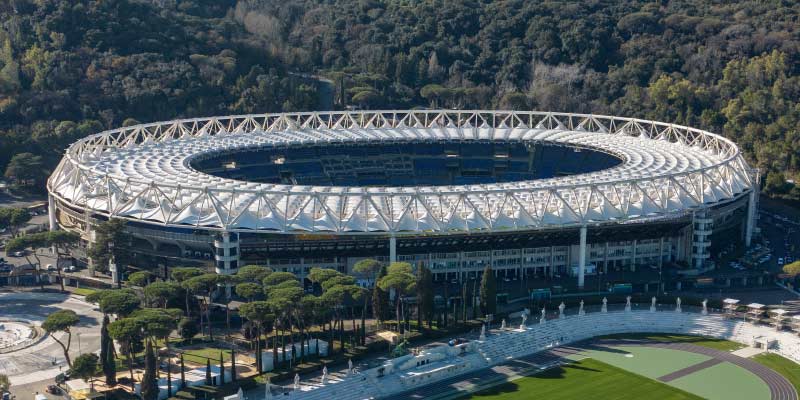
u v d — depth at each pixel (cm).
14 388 19788
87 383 19762
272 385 19962
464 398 19962
